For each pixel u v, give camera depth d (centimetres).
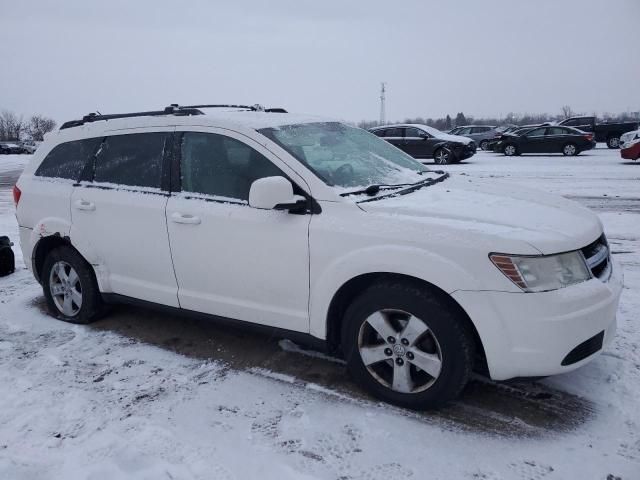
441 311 301
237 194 367
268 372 377
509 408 323
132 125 427
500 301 286
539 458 279
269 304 361
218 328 454
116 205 417
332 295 330
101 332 452
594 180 1349
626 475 264
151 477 272
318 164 358
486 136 3038
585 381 347
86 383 366
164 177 401
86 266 454
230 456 287
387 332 321
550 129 2297
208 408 333
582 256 305
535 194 392
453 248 294
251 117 399
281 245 343
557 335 283
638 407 317
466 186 398
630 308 457
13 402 343
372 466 277
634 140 1772
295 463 281
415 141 2014
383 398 332
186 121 397
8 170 2392
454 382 305
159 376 374
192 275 388
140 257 413
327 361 392
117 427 314
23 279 611
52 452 293
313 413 325
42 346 427
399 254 304
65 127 495
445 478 267
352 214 326
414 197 349
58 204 455
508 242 288
